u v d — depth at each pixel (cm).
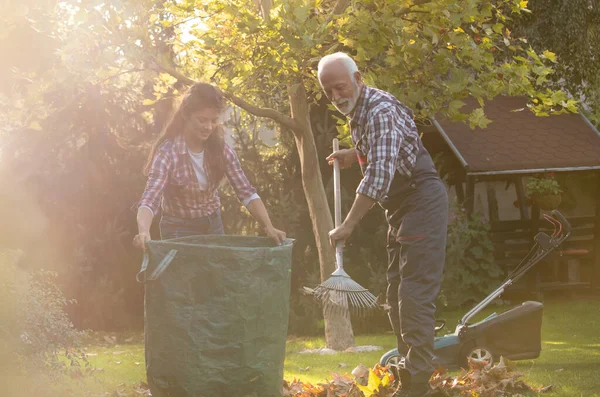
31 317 430
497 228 1230
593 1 1312
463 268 1125
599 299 1238
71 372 469
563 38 1273
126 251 1035
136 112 1057
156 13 754
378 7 693
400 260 436
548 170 1185
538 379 571
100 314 1007
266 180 1036
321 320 970
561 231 607
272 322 354
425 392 427
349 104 420
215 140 421
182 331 340
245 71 727
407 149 425
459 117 742
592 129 1288
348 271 1000
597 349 757
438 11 695
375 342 869
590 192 1354
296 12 633
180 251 340
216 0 694
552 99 775
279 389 364
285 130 1022
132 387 534
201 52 778
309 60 666
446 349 592
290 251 365
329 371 646
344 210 992
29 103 707
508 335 594
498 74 751
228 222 1030
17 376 419
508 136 1248
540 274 1234
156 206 397
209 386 343
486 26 750
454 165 1252
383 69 721
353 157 471
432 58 721
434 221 427
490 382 518
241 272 341
